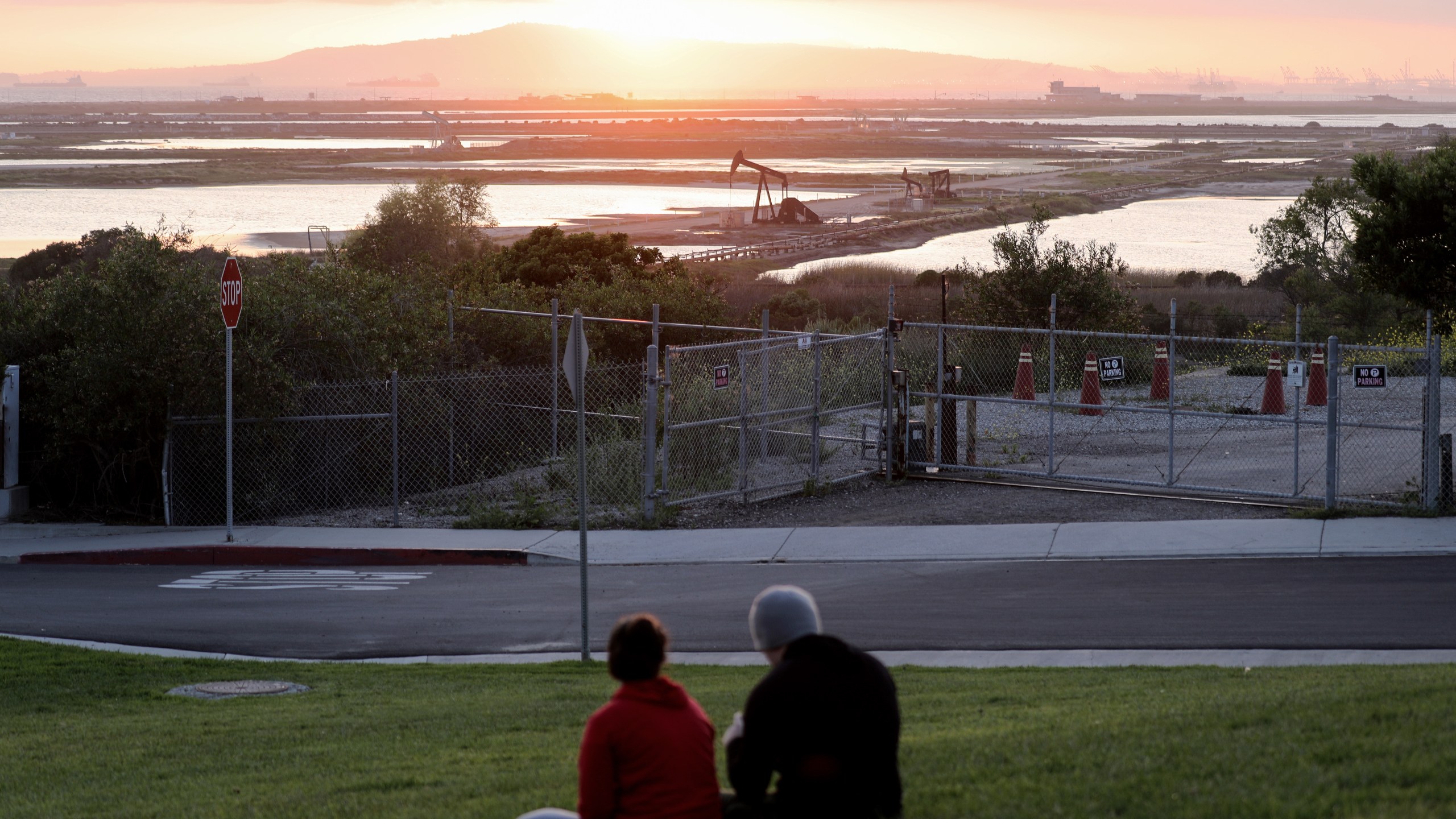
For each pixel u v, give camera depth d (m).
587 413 30.73
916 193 183.50
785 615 6.63
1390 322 47.84
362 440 26.42
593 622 17.06
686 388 26.56
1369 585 17.09
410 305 30.69
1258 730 9.09
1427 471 20.73
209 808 9.34
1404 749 8.27
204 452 24.36
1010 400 25.86
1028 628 15.80
